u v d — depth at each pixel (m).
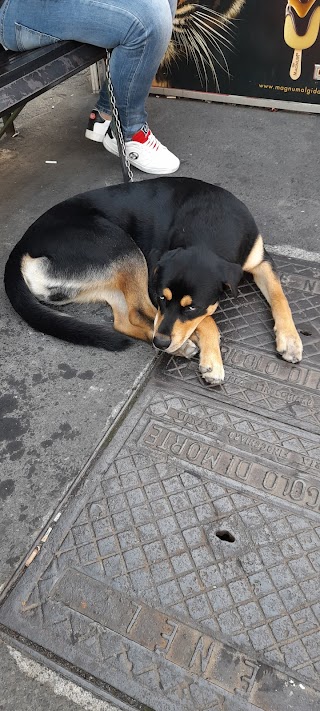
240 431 1.02
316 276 1.31
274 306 1.19
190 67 1.95
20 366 1.17
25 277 1.23
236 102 1.98
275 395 1.07
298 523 0.89
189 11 1.82
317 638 0.77
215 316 1.24
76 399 1.09
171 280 1.09
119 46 1.42
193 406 1.07
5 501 0.94
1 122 1.89
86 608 0.81
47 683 0.75
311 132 1.83
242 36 1.82
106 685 0.75
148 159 1.67
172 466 0.97
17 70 1.26
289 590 0.82
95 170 1.74
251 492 0.93
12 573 0.85
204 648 0.77
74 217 1.26
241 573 0.84
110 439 1.02
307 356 1.14
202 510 0.91
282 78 1.87
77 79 2.18
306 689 0.73
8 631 0.80
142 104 1.59
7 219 1.56
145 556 0.86
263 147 1.78
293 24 1.74
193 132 1.88
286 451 0.99
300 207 1.53
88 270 1.23
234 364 1.13
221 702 0.72
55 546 0.88
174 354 1.16
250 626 0.79
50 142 1.88
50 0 1.35
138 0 1.36
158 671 0.75
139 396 1.09
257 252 1.24
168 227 1.26
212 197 1.25
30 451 1.01
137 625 0.79
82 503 0.93
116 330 1.23
